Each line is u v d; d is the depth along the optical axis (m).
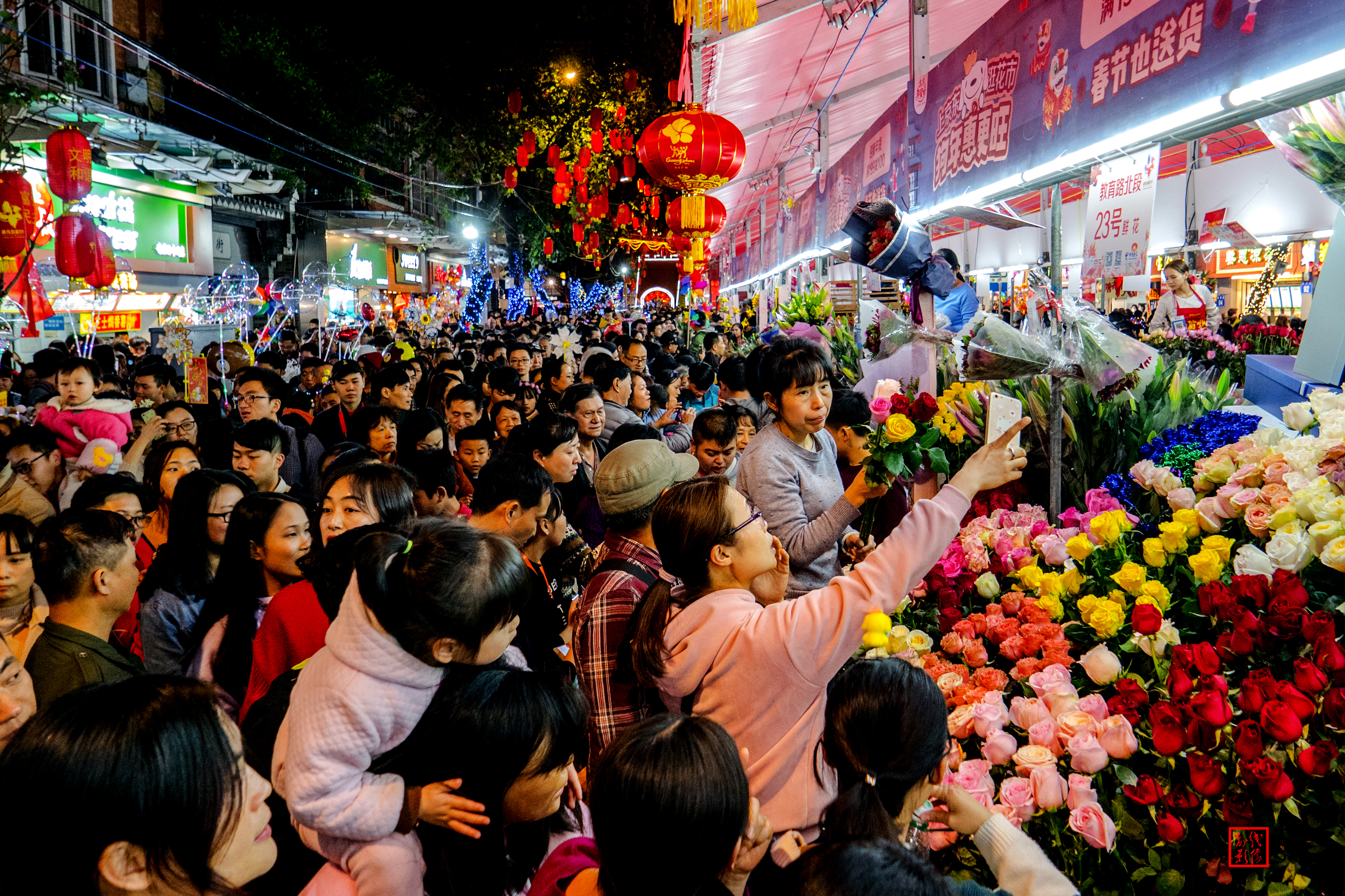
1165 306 7.44
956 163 5.26
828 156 10.05
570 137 24.06
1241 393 4.22
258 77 15.92
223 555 2.79
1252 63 2.46
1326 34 2.17
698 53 6.05
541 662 2.99
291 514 2.77
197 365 6.71
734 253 24.20
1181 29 2.83
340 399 6.09
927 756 1.54
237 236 18.28
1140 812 1.88
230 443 4.98
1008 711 2.12
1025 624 2.32
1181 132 3.05
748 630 1.80
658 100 23.44
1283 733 1.67
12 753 1.21
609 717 2.18
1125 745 1.82
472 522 3.01
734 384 5.34
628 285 38.28
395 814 1.57
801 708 1.79
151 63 14.94
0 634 2.31
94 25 13.15
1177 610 2.31
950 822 1.66
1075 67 3.62
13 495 3.68
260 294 15.90
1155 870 1.80
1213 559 2.12
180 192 15.33
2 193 8.18
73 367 5.34
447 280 28.36
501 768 1.61
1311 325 3.31
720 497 1.94
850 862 1.06
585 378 7.24
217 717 1.30
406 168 23.81
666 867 1.22
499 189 30.39
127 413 5.56
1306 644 1.88
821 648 1.74
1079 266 9.88
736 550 1.93
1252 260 10.12
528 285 32.69
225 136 16.05
